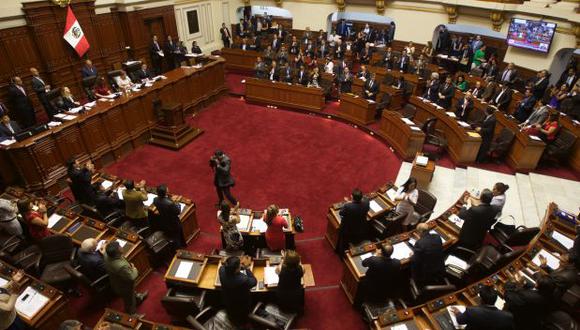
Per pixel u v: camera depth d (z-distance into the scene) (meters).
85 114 9.58
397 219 6.44
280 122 13.27
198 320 4.74
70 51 12.38
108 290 5.73
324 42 17.80
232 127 12.75
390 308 5.26
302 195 9.12
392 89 13.20
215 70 14.68
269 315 4.96
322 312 5.88
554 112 9.48
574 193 8.51
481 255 5.67
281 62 16.00
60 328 3.67
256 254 6.39
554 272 4.79
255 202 8.83
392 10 18.12
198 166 10.32
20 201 5.77
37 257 6.02
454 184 9.38
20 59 10.98
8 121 8.88
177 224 6.63
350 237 6.61
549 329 4.32
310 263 6.96
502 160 10.27
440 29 17.17
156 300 6.03
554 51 13.16
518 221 7.93
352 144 11.73
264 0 20.62
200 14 18.42
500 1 14.48
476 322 3.90
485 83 12.90
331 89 14.58
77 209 7.39
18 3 10.51
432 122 10.85
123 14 14.11
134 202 6.53
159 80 12.31
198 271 5.29
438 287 5.05
